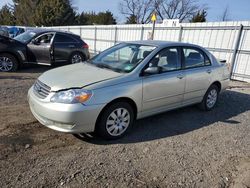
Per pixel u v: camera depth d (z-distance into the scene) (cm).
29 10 4853
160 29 1345
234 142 422
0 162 313
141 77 411
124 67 424
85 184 285
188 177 312
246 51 1004
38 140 376
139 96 408
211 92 567
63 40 991
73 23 4581
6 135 382
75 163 324
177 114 538
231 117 545
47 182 283
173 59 472
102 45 1878
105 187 283
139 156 353
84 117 351
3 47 846
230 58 1056
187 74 488
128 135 417
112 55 486
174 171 323
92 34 1988
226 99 691
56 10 4272
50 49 952
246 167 343
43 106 356
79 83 365
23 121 436
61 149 357
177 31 1250
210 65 552
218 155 373
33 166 311
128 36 1588
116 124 394
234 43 1033
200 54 534
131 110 409
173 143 400
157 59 441
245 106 637
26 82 723
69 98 346
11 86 663
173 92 465
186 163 344
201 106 563
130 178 302
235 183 306
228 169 337
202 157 364
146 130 443
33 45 925
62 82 369
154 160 345
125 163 332
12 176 289
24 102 538
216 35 1092
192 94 512
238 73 1043
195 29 1170
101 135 386
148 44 474
